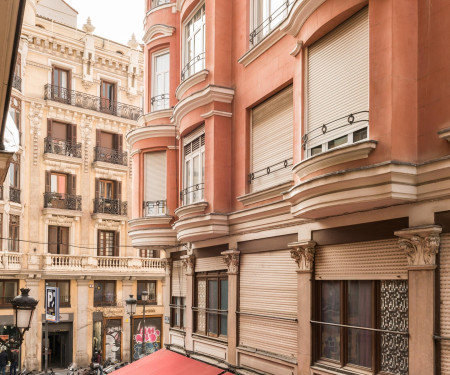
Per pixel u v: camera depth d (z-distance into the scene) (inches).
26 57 1273.4
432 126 250.5
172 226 577.3
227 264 450.3
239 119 440.5
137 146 641.0
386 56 260.2
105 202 1387.8
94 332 1317.7
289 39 370.3
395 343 275.9
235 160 443.8
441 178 243.1
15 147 274.1
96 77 1414.9
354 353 307.4
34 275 1221.1
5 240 1184.8
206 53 466.0
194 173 503.8
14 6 165.0
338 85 303.9
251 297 416.5
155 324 1428.4
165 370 470.6
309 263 339.3
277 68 385.4
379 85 262.4
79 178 1355.8
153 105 655.1
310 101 331.0
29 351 1195.9
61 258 1273.4
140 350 1389.0
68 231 1323.8
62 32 1360.7
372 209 286.8
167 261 646.5
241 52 443.2
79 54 1379.2
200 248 526.3
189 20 538.9
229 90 447.5
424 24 258.8
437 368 244.2
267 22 416.5
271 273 391.2
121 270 1371.8
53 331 1252.5
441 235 248.2
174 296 634.8
